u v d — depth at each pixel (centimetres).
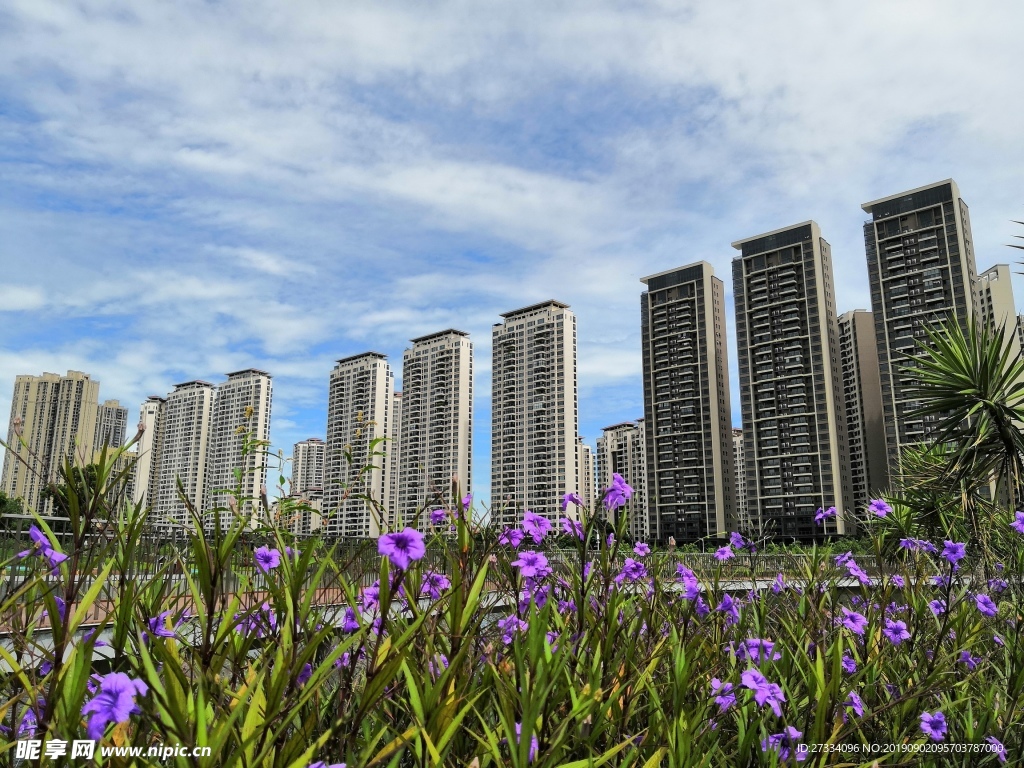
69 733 108
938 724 212
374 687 126
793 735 183
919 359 791
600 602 200
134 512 152
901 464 782
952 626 279
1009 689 255
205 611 148
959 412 736
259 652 173
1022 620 303
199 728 105
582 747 160
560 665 147
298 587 138
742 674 185
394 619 158
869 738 229
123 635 126
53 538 143
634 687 180
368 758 134
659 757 147
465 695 150
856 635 282
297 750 119
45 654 125
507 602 223
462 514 158
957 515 623
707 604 296
